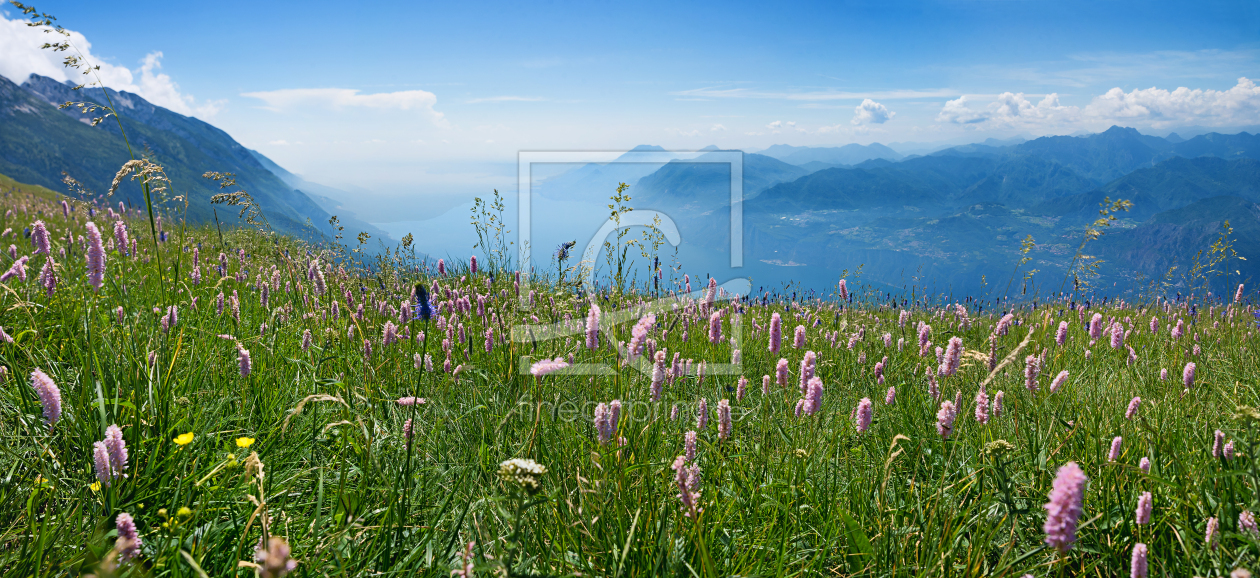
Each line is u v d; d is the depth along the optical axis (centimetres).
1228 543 86
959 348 100
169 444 96
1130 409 109
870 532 92
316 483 97
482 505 89
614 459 95
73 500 87
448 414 117
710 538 89
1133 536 89
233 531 85
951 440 106
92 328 118
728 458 107
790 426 116
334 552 82
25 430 97
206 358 120
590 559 88
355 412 109
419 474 98
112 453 83
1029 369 106
